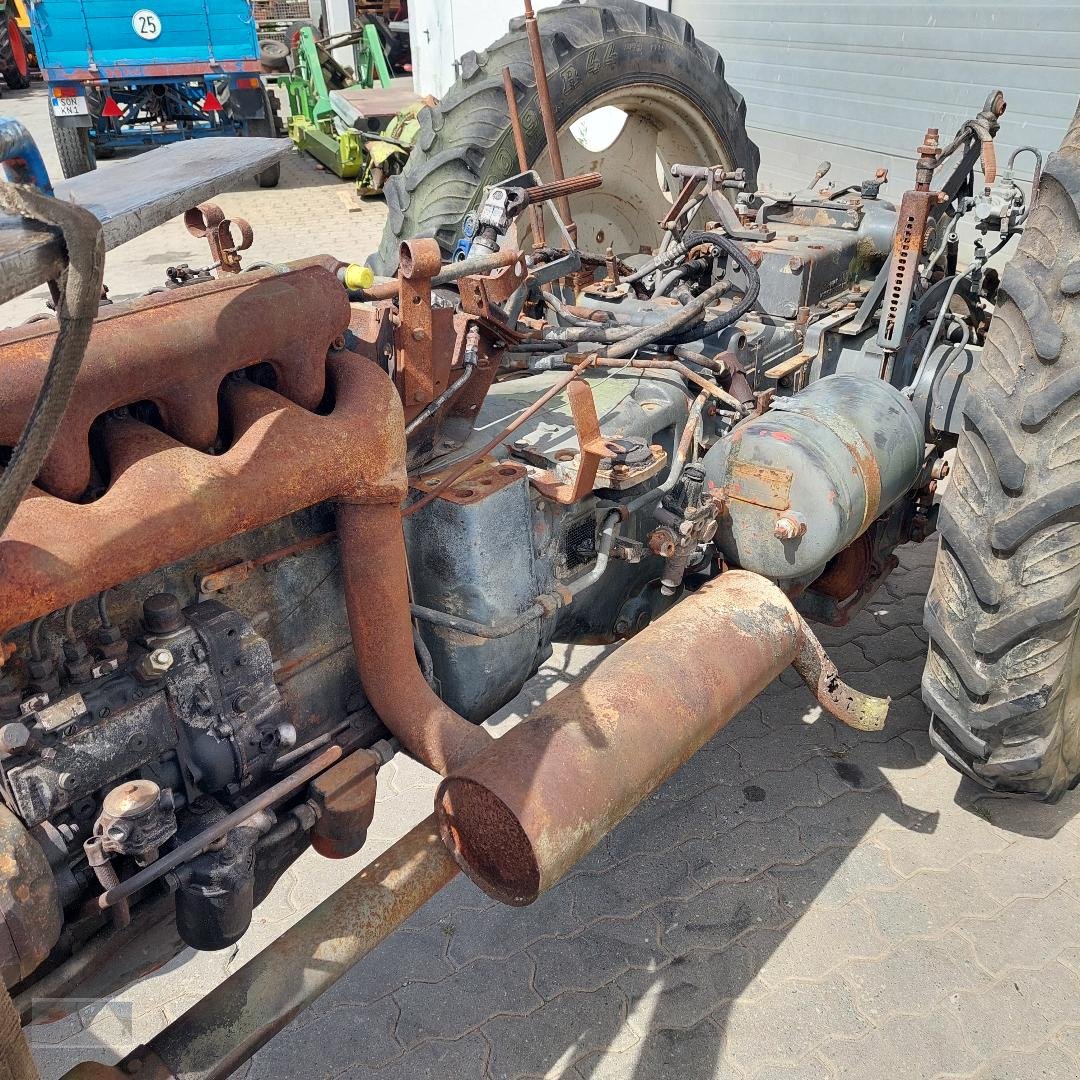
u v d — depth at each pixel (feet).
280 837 4.82
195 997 7.27
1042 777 7.51
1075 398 6.12
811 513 6.82
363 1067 6.77
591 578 6.68
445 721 5.27
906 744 9.55
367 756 5.16
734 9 24.23
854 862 8.22
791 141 23.53
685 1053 6.77
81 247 2.44
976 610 6.87
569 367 7.70
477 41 34.06
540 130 11.02
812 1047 6.77
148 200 3.84
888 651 10.78
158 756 4.29
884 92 20.59
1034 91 17.60
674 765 5.48
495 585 5.89
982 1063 6.61
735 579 6.72
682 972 7.35
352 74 39.34
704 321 8.05
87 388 3.84
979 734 7.30
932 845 8.36
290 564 5.17
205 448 4.41
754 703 10.20
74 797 3.95
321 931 4.70
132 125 32.65
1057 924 7.60
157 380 4.09
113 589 4.42
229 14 29.60
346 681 5.60
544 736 5.06
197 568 4.74
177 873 4.32
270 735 4.60
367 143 29.58
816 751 9.51
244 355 4.37
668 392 7.67
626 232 13.29
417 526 5.89
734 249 8.39
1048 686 6.79
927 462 8.74
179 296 4.22
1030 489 6.36
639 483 6.49
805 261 8.78
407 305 5.29
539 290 8.33
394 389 4.85
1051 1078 6.50
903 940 7.51
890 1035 6.82
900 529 9.21
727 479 7.13
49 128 40.98
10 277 2.38
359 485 4.67
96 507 3.78
